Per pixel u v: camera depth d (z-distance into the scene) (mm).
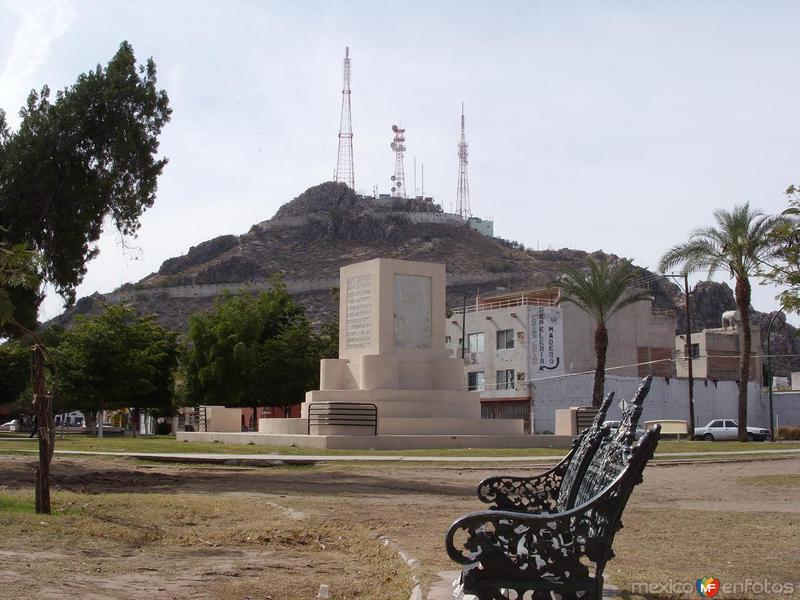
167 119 25250
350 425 34406
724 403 74438
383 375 35844
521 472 23938
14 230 23672
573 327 75188
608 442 7113
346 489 18828
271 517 13508
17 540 10461
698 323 148125
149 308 154375
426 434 35188
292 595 8281
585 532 6270
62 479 20203
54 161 23766
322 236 190250
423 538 11344
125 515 13203
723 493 18250
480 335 77875
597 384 53000
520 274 170625
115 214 25219
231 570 9367
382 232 190625
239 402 66625
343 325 38594
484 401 74875
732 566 9023
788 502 16359
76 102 23781
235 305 67688
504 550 6293
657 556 9695
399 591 8211
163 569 9281
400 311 36812
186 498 15758
